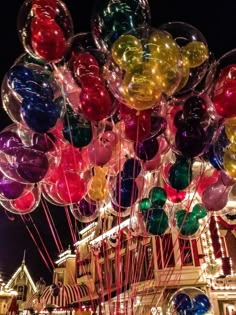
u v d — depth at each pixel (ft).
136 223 17.60
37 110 13.38
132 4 13.56
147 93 12.45
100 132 16.26
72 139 15.03
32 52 14.03
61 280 81.41
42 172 15.05
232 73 13.98
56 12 13.57
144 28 13.06
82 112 14.23
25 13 13.65
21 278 93.30
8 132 15.94
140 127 14.42
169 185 17.89
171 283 37.70
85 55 14.10
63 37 13.53
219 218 45.85
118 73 12.82
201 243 44.50
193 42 14.29
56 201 18.61
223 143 15.88
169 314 16.87
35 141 15.08
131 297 14.67
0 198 18.33
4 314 53.88
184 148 14.61
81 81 13.74
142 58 12.51
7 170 15.71
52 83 14.26
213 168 19.27
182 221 17.99
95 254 16.63
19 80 13.71
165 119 15.56
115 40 13.43
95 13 13.85
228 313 41.29
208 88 15.06
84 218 19.74
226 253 44.47
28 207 18.71
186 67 14.17
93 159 16.58
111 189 17.84
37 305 52.49
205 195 18.17
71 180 16.85
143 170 18.20
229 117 14.38
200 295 16.74
